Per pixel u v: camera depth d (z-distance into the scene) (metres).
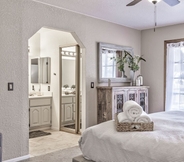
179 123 2.71
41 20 3.76
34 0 3.64
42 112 5.67
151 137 2.20
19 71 3.51
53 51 5.80
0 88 3.30
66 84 5.56
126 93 4.77
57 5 3.88
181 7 3.94
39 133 5.38
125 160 2.23
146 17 4.59
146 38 5.67
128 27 5.42
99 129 2.58
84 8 4.03
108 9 4.09
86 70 4.51
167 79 5.27
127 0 3.60
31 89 6.27
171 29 5.23
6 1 3.35
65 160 3.56
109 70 4.93
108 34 4.94
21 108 3.53
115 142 2.31
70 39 5.36
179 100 5.09
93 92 4.64
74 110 5.42
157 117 3.08
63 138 4.93
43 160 3.55
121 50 5.19
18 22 3.49
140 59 5.38
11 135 3.42
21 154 3.54
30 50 6.00
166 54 5.32
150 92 5.61
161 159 2.00
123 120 2.47
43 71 6.04
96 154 2.47
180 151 1.96
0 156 2.59
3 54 3.33
